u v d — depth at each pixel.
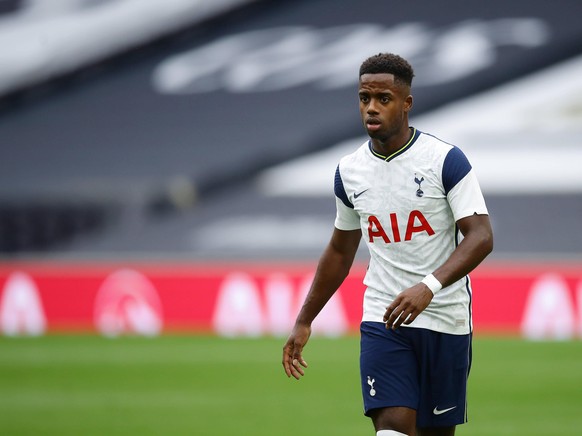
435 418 17.14
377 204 16.64
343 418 30.84
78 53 82.38
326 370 41.03
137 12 82.69
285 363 17.92
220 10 82.56
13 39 82.56
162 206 74.94
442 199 16.34
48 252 73.56
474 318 52.78
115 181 77.25
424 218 16.41
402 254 16.67
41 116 81.25
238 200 75.81
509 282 52.59
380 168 16.62
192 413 31.81
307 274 53.88
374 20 81.94
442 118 78.44
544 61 79.31
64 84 82.00
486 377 38.66
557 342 48.94
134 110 81.06
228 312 54.53
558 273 52.25
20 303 55.81
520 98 78.38
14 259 73.56
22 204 74.50
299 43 81.88
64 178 78.00
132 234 73.69
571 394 35.03
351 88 80.06
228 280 54.72
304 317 17.98
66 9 83.00
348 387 37.03
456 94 79.00
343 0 82.69
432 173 16.25
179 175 77.25
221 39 82.56
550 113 77.81
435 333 16.70
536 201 75.00
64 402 33.94
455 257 15.71
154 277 55.38
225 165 77.69
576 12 80.25
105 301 55.69
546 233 73.19
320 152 77.94
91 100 81.56
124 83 82.00
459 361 16.98
